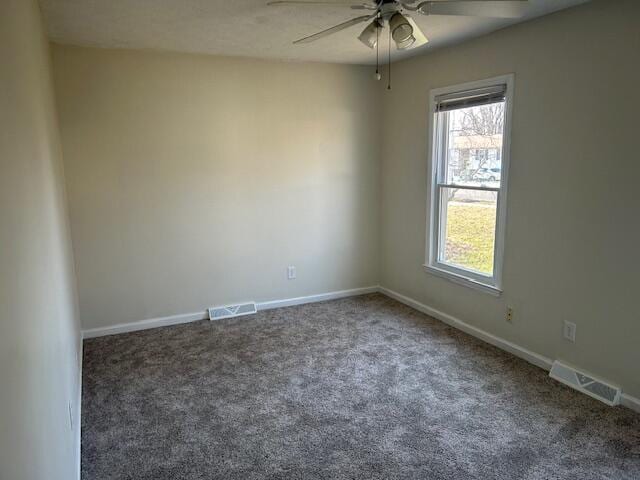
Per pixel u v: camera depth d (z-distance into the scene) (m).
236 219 4.52
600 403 2.89
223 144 4.35
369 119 4.94
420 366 3.45
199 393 3.11
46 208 1.99
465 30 3.44
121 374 3.39
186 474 2.33
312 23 3.15
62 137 3.79
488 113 3.69
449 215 4.21
